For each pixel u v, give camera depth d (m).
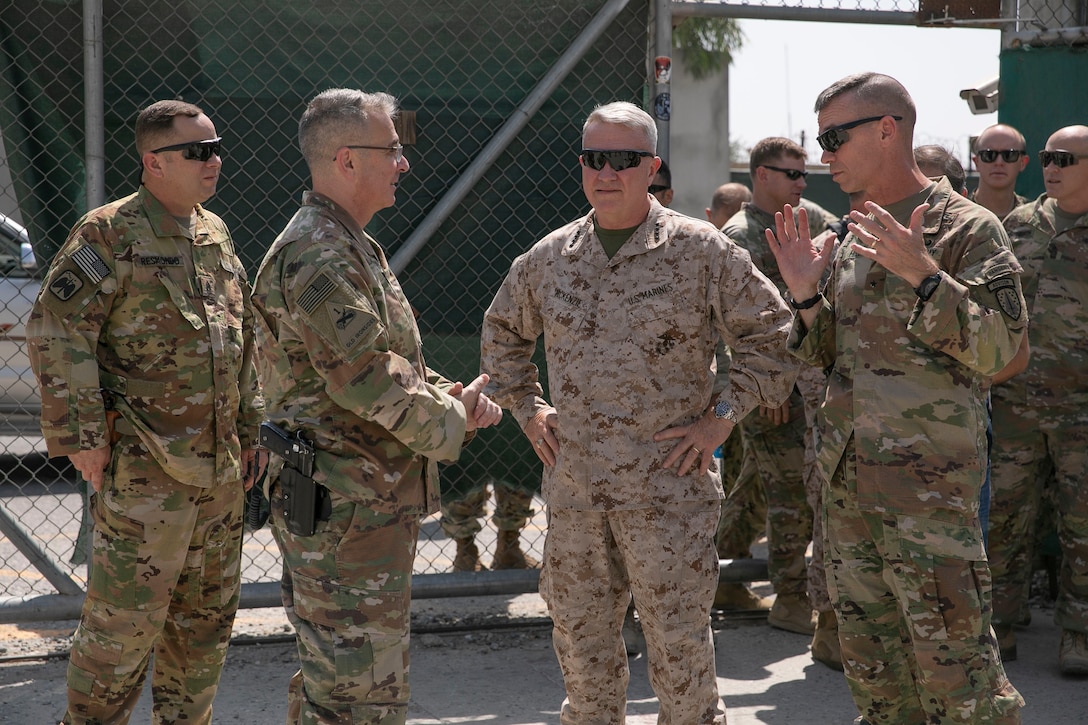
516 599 5.04
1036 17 5.09
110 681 3.00
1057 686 3.98
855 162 2.97
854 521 3.03
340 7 4.39
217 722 3.56
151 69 4.27
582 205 4.68
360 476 2.59
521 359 3.29
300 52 4.38
